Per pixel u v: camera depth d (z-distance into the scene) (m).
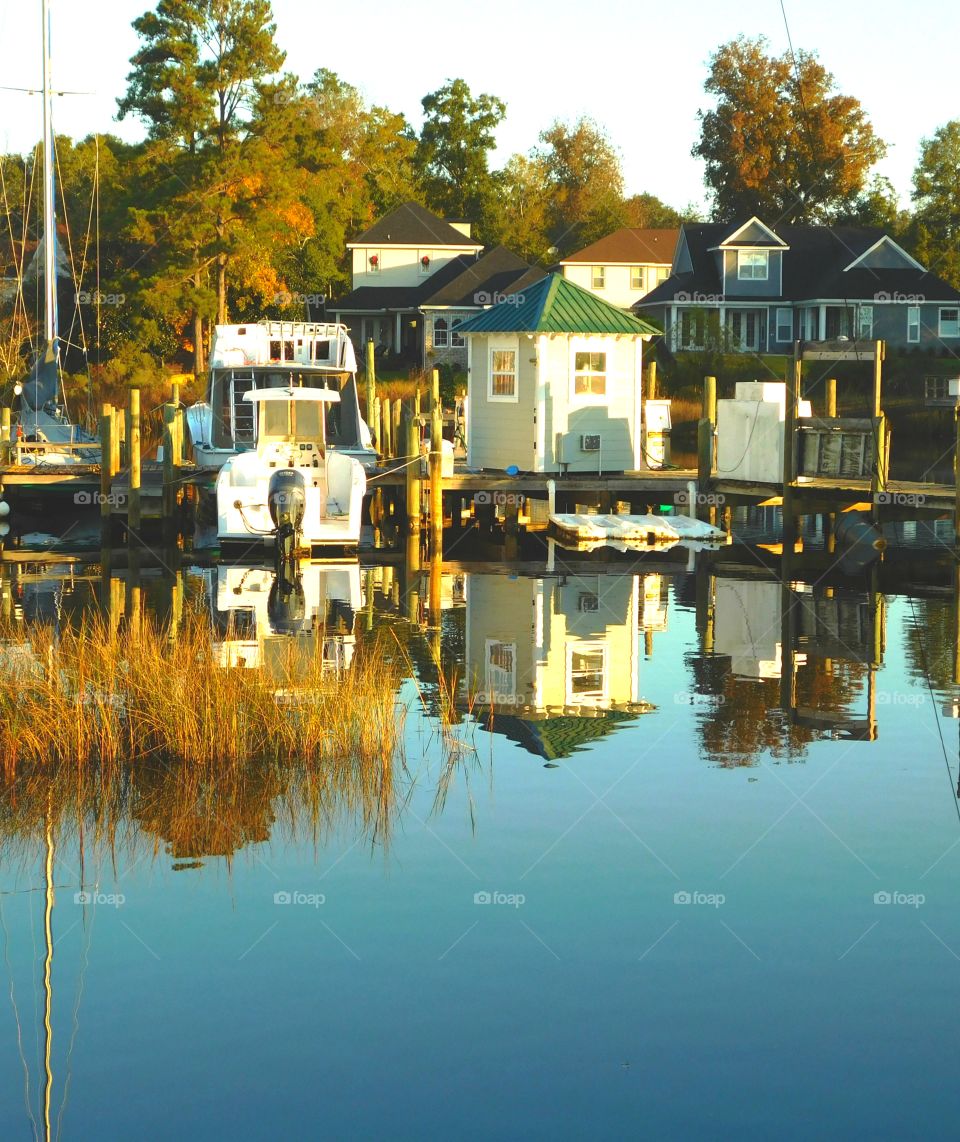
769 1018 8.27
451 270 78.75
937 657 18.39
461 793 12.31
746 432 30.36
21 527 34.44
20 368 56.25
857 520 28.39
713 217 102.94
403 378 68.69
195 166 66.31
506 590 24.50
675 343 68.81
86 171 77.56
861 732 14.42
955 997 8.48
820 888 10.09
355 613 21.95
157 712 13.40
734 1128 7.20
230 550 29.17
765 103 96.56
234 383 35.22
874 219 96.50
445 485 30.83
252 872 10.49
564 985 8.66
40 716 13.16
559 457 31.75
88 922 9.59
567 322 31.34
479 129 109.56
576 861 10.66
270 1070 7.74
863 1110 7.31
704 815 11.69
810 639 19.69
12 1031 8.15
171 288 64.62
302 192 75.75
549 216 119.06
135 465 30.92
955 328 73.31
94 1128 7.21
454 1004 8.43
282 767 13.05
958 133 97.62
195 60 66.56
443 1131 7.17
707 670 17.53
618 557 29.22
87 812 11.84
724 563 28.17
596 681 16.86
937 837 11.12
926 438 53.78
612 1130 7.12
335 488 30.67
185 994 8.57
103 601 22.94
